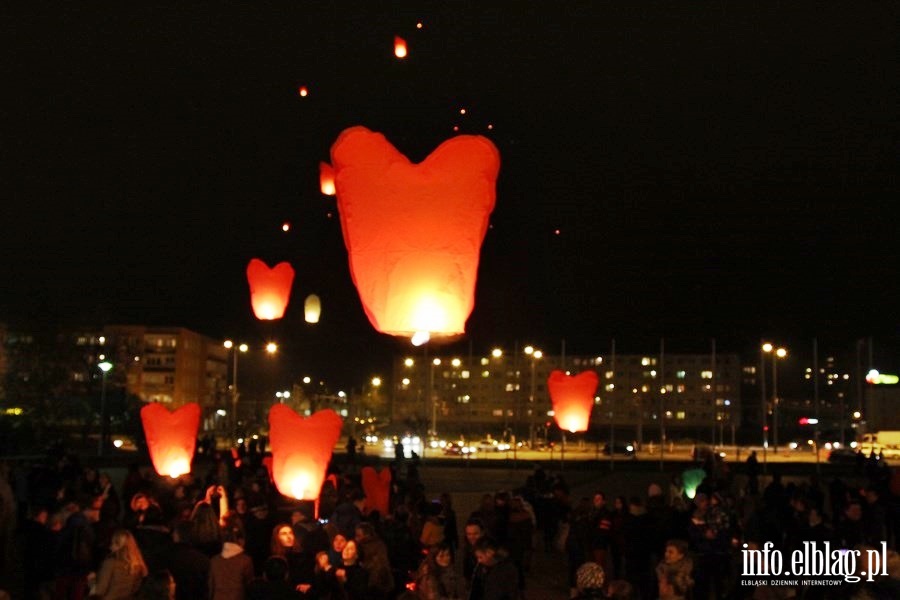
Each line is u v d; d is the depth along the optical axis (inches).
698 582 581.3
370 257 296.2
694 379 4854.8
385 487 740.7
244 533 570.6
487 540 447.8
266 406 4320.9
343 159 295.0
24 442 2165.4
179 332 4635.8
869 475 1090.7
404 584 517.7
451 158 294.7
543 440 4163.4
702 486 784.3
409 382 4847.4
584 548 650.8
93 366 2778.1
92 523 571.5
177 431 832.3
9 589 598.9
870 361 3095.5
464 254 296.8
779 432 4650.6
